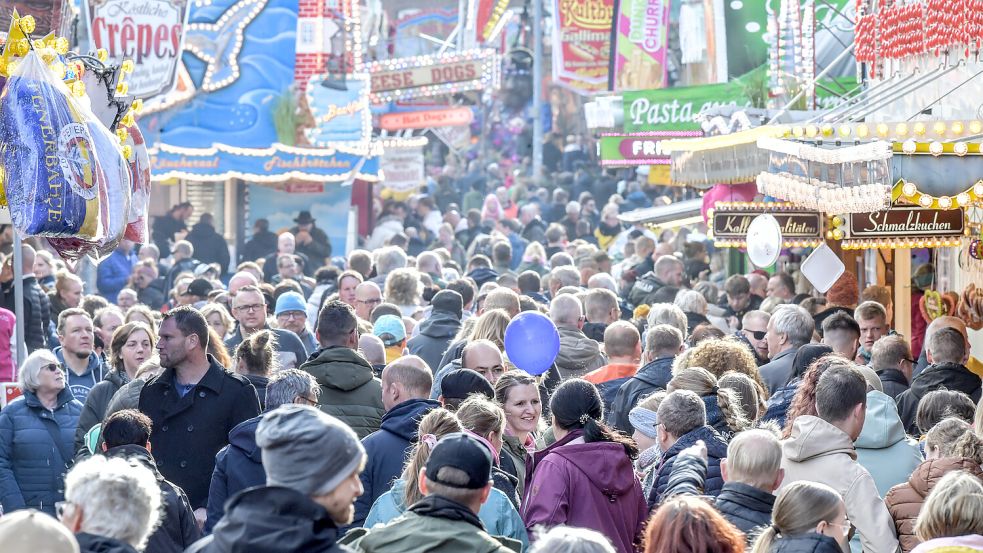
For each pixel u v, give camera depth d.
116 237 21.52
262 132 70.56
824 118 36.16
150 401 22.05
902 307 41.12
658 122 53.75
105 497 12.93
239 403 22.14
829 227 33.00
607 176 96.25
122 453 18.30
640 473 21.03
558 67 68.25
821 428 18.36
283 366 30.44
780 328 27.33
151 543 17.84
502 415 18.70
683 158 35.44
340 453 11.77
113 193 21.22
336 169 70.69
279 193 76.12
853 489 18.08
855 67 52.22
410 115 85.44
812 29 44.62
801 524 14.63
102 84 22.95
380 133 90.00
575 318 30.16
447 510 13.62
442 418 17.53
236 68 70.19
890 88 34.12
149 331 26.33
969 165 26.08
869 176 25.97
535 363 24.95
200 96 69.88
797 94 44.22
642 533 18.47
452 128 110.00
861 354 31.39
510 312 31.00
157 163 69.12
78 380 29.69
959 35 29.91
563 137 112.38
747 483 16.45
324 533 11.62
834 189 26.91
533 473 18.75
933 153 26.02
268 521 11.57
